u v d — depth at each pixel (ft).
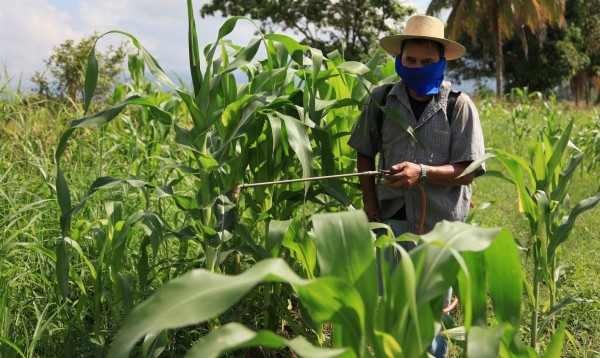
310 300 5.96
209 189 10.91
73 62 33.55
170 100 20.63
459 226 6.43
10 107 22.08
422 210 11.03
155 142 21.01
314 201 12.30
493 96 82.38
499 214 25.89
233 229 11.11
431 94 11.14
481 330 6.12
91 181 17.71
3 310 11.34
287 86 13.20
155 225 11.18
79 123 10.26
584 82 164.35
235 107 10.77
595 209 27.32
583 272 18.31
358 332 6.00
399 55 11.26
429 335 6.04
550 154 13.39
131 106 26.78
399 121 10.85
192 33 10.78
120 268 12.62
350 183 12.51
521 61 138.82
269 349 12.72
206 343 4.88
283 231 10.52
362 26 126.11
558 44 134.21
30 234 13.84
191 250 16.02
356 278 6.32
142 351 10.09
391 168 10.66
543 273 12.76
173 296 5.00
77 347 12.11
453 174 10.85
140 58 22.50
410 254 6.32
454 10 115.14
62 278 10.66
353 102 11.85
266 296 12.58
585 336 14.47
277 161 12.38
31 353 10.60
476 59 148.36
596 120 36.88
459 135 11.03
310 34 128.36
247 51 11.08
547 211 12.30
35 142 22.12
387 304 6.28
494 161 41.22
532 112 63.93
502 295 6.91
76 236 12.17
